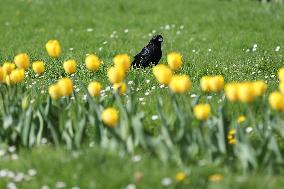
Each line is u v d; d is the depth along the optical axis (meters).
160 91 15.39
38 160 10.68
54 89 11.86
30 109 11.64
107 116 10.50
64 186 9.86
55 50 12.94
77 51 25.36
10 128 11.70
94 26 32.03
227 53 24.44
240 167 10.42
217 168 10.42
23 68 12.72
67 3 38.00
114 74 11.53
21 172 10.41
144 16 34.47
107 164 10.40
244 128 11.14
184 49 26.11
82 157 10.62
